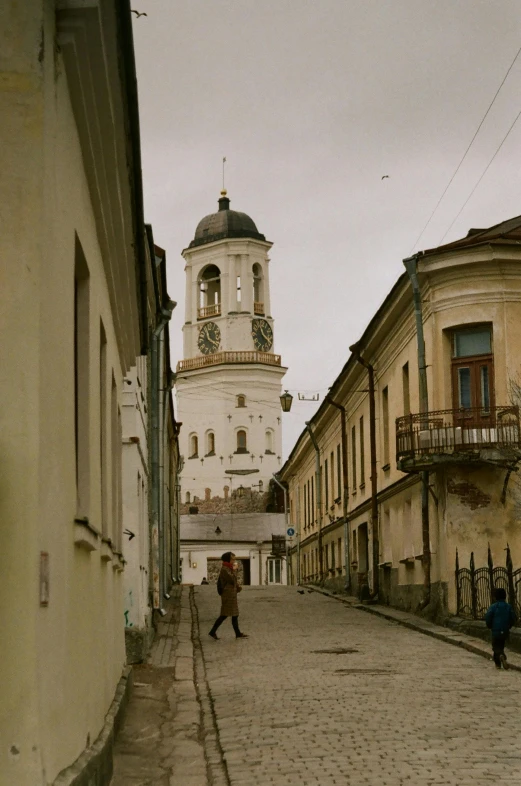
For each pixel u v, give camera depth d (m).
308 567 58.09
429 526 27.47
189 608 32.19
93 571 8.27
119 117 7.87
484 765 9.12
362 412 38.41
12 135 5.33
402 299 28.62
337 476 45.78
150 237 18.34
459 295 26.33
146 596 20.34
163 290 24.11
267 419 107.75
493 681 15.37
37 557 5.12
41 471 5.23
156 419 24.53
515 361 25.94
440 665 17.62
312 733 10.94
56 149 5.88
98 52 6.48
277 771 9.08
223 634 24.25
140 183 9.56
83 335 8.05
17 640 5.04
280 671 16.95
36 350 5.20
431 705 12.85
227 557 23.47
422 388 26.83
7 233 5.26
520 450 25.02
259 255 110.50
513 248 25.75
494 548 25.67
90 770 6.73
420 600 28.16
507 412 25.11
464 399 26.45
